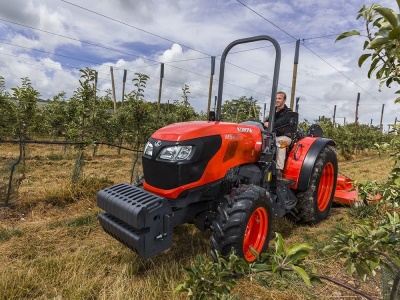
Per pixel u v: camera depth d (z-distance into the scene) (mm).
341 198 4957
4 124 8633
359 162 15125
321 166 4145
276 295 2584
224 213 2758
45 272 2799
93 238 3691
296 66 13883
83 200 5035
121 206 2553
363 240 1341
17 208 4613
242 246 2732
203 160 2807
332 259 3209
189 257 3170
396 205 2207
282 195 3672
